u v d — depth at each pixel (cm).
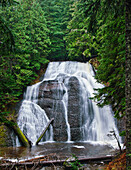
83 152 906
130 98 289
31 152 925
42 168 617
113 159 627
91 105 1447
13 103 1462
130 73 292
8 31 511
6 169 578
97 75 717
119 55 559
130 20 299
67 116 1399
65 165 545
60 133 1321
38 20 2006
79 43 800
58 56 2591
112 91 525
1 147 1048
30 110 1412
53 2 2630
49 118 1423
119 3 479
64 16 2609
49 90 1550
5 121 580
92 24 565
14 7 1722
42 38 2091
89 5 518
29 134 1272
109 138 1262
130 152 281
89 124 1391
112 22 561
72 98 1466
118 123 1294
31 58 1880
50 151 941
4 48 544
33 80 1873
